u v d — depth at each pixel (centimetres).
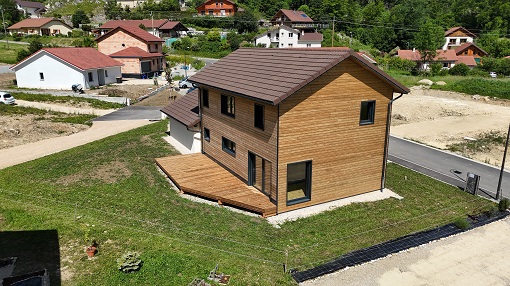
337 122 1462
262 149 1452
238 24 8331
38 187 1598
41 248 1103
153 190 1586
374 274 1075
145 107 3516
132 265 995
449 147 2411
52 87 4381
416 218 1423
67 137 2488
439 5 10506
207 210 1421
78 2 12244
